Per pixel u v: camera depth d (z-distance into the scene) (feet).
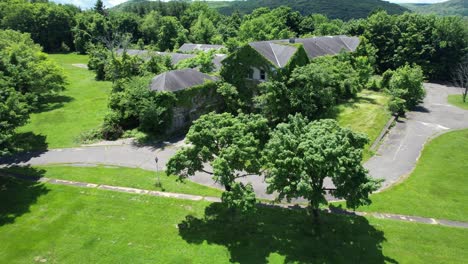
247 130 83.25
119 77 204.74
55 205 92.84
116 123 145.69
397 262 71.36
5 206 93.04
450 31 258.98
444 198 95.50
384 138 137.18
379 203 92.48
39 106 182.60
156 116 137.59
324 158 68.85
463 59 254.47
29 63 177.58
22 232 82.02
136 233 80.74
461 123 155.53
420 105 184.96
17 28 383.86
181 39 345.51
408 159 119.24
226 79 163.43
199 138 80.64
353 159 70.74
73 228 83.05
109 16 423.23
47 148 132.98
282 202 92.58
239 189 73.67
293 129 80.48
